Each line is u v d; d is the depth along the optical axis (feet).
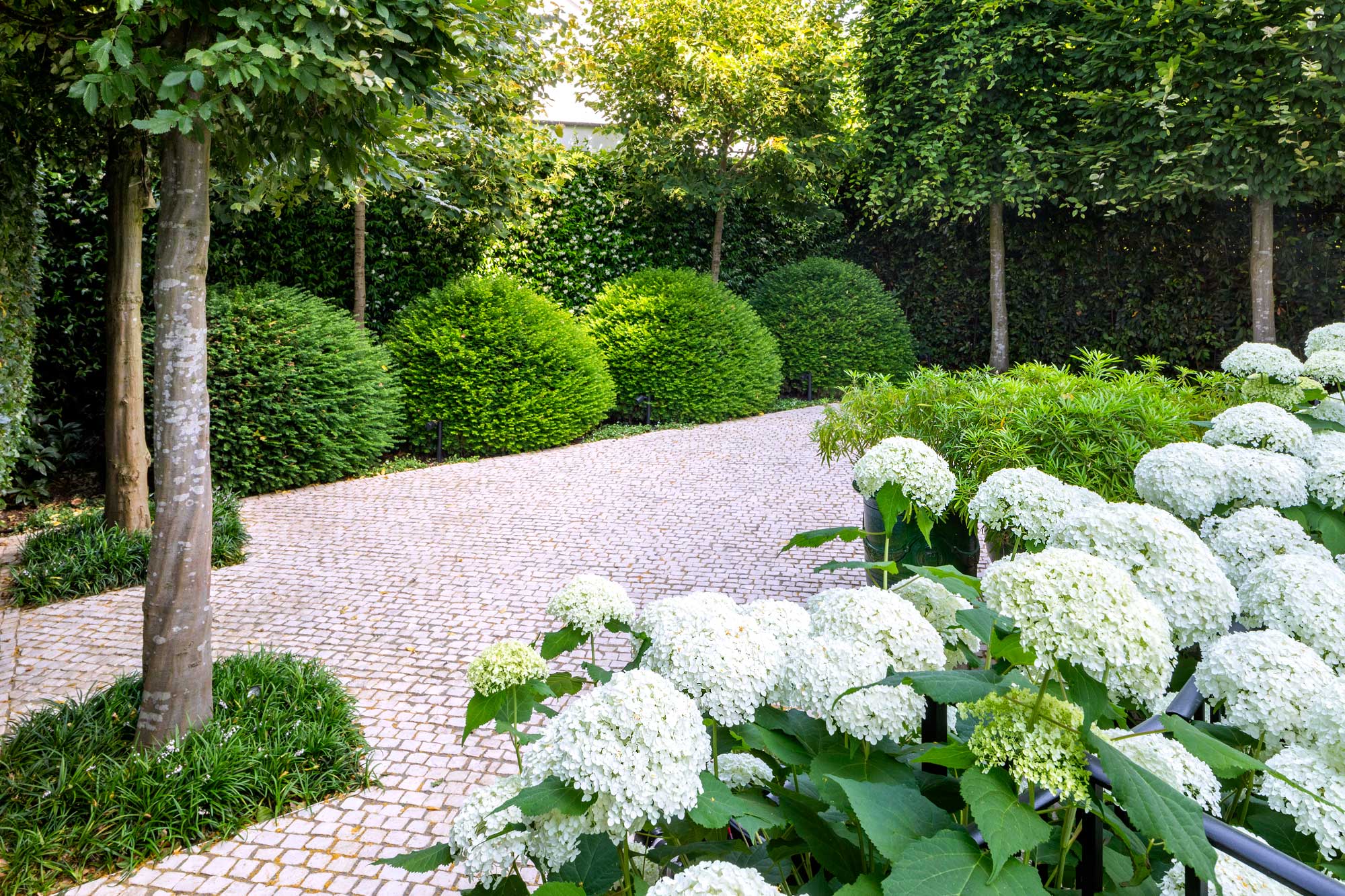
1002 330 41.19
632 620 5.66
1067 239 40.75
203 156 9.96
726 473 26.63
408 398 28.63
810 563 18.02
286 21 8.67
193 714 10.33
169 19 8.54
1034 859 3.38
